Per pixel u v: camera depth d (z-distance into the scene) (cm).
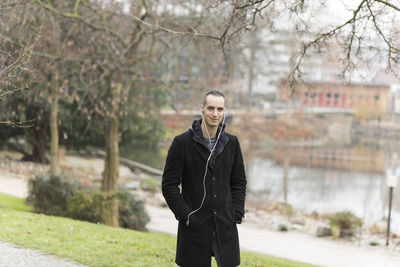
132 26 1332
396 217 2148
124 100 1268
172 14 1304
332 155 5241
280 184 3133
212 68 1512
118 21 1372
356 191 2939
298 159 4769
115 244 711
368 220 2053
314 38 731
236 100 5919
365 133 8731
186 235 374
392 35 642
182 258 376
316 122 8569
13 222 785
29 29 1140
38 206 1298
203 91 1443
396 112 9962
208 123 373
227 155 381
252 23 659
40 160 2617
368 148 6309
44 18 1159
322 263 1141
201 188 373
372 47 677
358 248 1393
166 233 1416
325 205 2447
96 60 1239
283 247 1353
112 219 1234
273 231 1677
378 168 4175
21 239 645
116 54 1294
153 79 1341
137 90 1420
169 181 371
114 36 1263
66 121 2106
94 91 1267
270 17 715
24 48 579
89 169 2667
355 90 9994
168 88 1437
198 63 1602
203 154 373
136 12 1167
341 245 1443
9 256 547
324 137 7588
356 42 707
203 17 1177
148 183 2417
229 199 381
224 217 374
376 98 9906
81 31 1288
